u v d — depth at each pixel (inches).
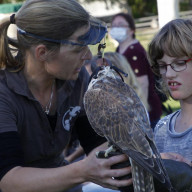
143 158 90.0
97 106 105.2
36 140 112.4
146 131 97.0
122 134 98.0
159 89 133.6
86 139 126.7
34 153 114.0
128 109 100.7
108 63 130.4
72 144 181.5
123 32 258.4
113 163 91.0
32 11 102.0
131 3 1088.2
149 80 226.5
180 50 108.0
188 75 111.3
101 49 115.3
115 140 98.6
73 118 118.6
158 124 127.6
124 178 95.1
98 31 104.8
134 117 99.0
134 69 227.6
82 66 116.5
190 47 107.8
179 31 109.8
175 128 121.5
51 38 100.7
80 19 100.7
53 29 99.7
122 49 261.7
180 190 91.4
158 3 371.9
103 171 90.5
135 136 95.0
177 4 371.6
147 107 204.8
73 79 109.4
